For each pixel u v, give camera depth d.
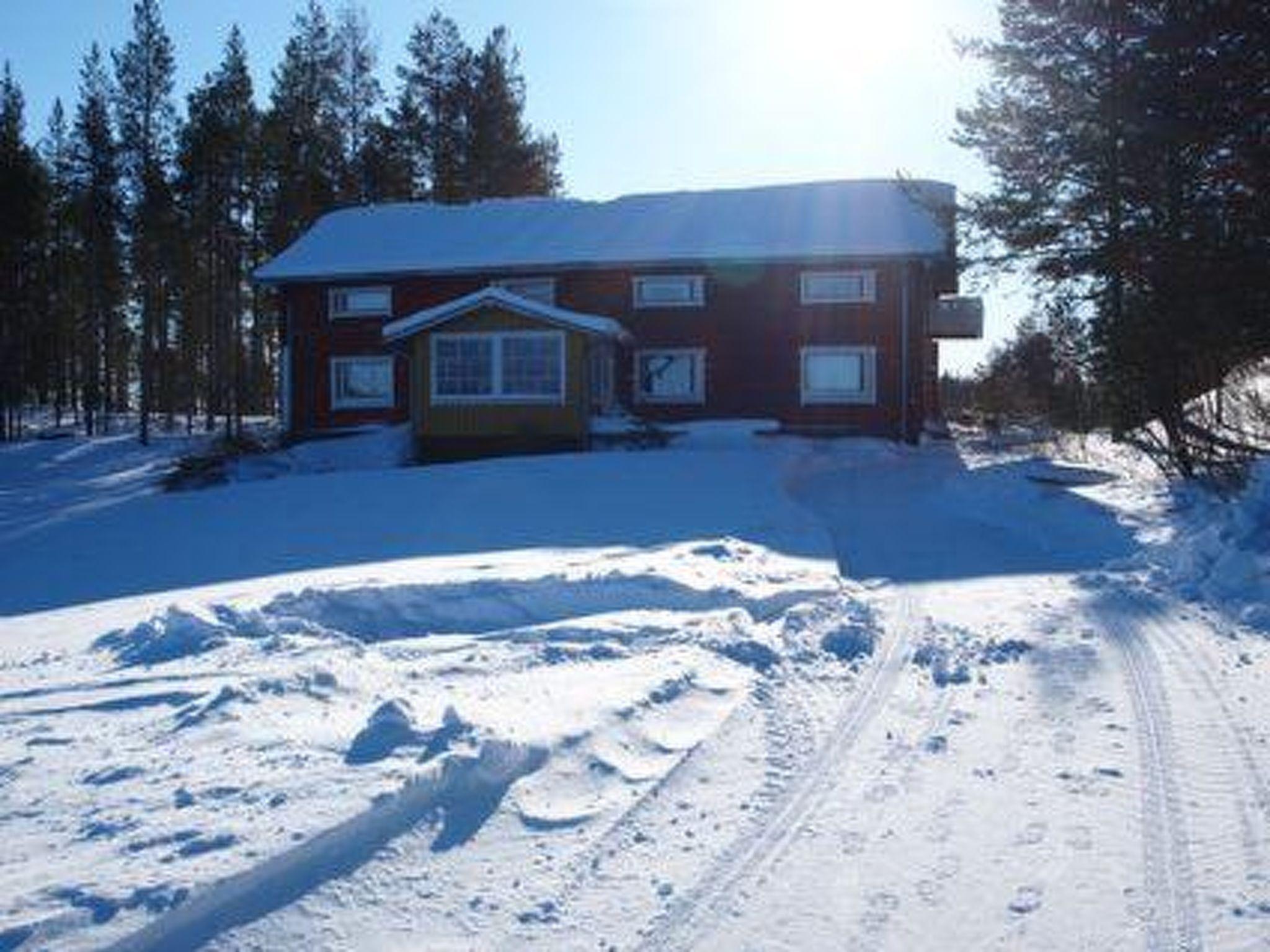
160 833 4.62
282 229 47.41
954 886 4.69
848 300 30.88
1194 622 9.62
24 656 9.55
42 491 33.03
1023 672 8.10
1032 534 16.06
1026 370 34.53
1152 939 4.23
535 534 16.08
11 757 5.91
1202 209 18.61
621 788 5.72
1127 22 20.31
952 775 6.00
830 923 4.38
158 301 52.12
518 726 6.10
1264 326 17.06
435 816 5.11
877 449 28.59
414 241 34.78
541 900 4.52
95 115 47.53
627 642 8.84
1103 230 21.55
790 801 5.62
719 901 4.54
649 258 31.47
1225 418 18.22
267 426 48.41
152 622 9.88
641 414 32.00
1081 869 4.84
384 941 4.16
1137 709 7.13
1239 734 6.60
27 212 47.62
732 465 22.70
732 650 8.52
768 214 33.00
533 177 52.56
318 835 4.54
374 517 18.78
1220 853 4.96
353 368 34.28
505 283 33.00
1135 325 18.00
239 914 4.15
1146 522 14.99
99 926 3.87
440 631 10.31
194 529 19.20
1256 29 18.33
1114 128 20.28
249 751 5.76
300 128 48.78
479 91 51.66
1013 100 22.73
